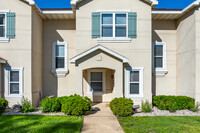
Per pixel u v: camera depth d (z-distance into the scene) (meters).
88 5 10.69
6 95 10.05
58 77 12.31
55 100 9.45
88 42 10.69
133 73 10.81
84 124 7.26
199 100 10.20
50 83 12.27
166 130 6.46
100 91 12.34
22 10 10.18
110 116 8.53
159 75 12.45
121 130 6.56
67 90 12.27
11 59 10.16
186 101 10.23
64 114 8.77
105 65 10.12
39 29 11.73
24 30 10.21
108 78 12.36
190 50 10.73
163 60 12.51
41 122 7.23
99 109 10.08
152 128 6.66
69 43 12.39
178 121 7.59
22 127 6.59
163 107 9.86
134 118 8.10
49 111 9.23
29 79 10.16
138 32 10.77
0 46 10.16
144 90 10.70
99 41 10.69
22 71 10.12
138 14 10.74
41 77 12.13
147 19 10.75
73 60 9.77
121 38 10.69
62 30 12.41
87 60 10.09
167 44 12.59
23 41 10.20
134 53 10.73
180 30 11.96
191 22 10.61
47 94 12.23
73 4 10.25
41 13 11.23
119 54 9.98
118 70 10.17
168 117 8.30
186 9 10.71
